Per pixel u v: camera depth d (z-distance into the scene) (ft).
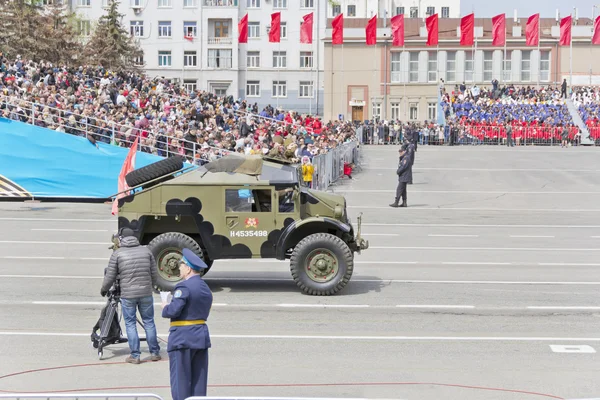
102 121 127.95
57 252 77.41
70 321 50.01
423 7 403.95
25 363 41.14
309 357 42.37
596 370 40.50
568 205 124.77
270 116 193.57
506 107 255.29
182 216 58.59
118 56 276.00
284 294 58.65
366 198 130.82
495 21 291.58
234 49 344.28
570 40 285.23
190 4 343.26
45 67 153.89
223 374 39.29
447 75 323.16
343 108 323.57
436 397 36.22
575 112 253.03
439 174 163.43
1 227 96.12
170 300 32.83
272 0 347.36
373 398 35.63
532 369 40.60
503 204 125.39
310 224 58.44
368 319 50.88
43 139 123.44
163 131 133.39
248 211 58.29
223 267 70.90
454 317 51.57
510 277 65.92
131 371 40.01
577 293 59.41
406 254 78.59
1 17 222.07
